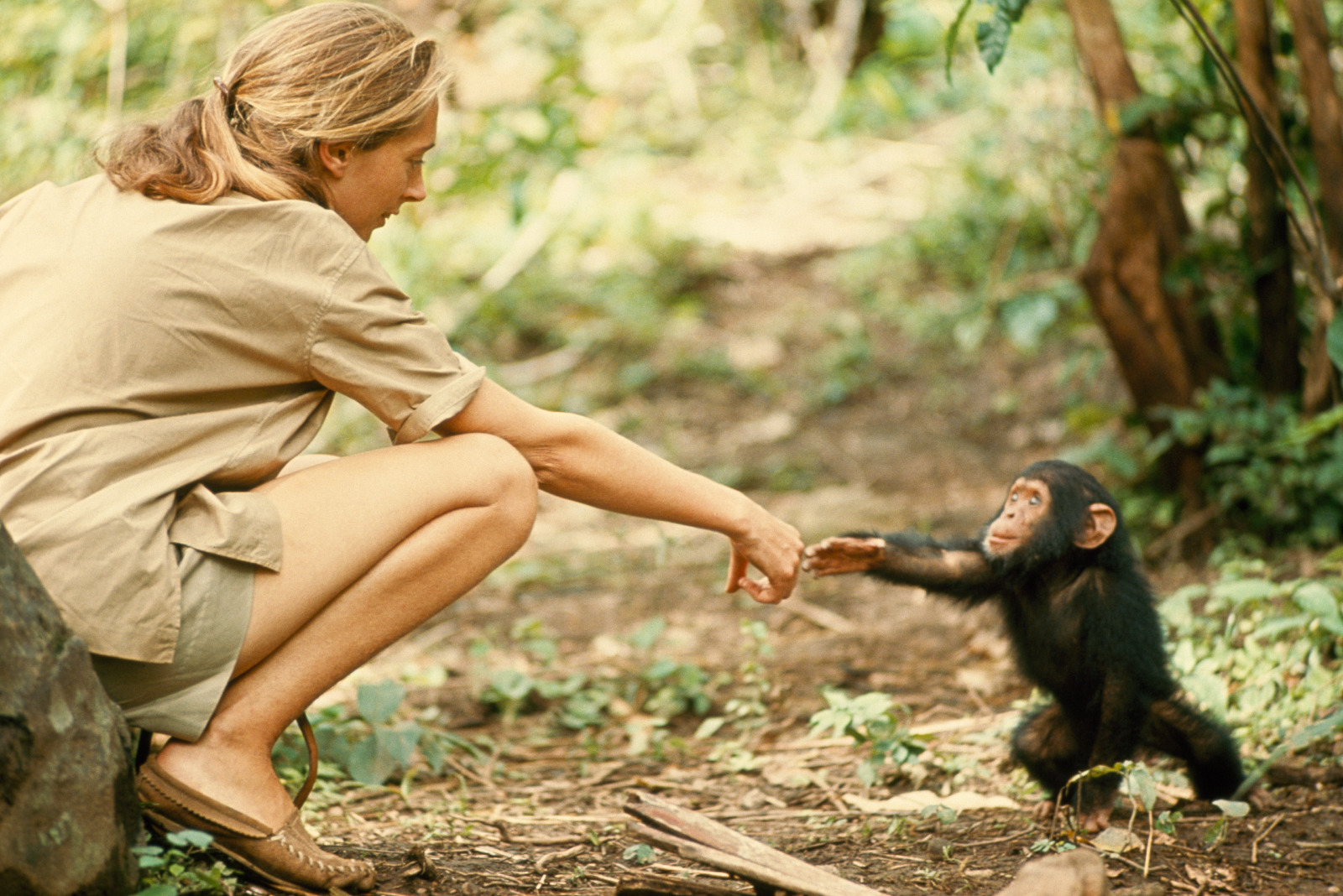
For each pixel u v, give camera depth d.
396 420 2.60
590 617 5.96
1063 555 3.46
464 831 3.28
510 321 10.33
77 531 2.33
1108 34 5.52
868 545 3.47
